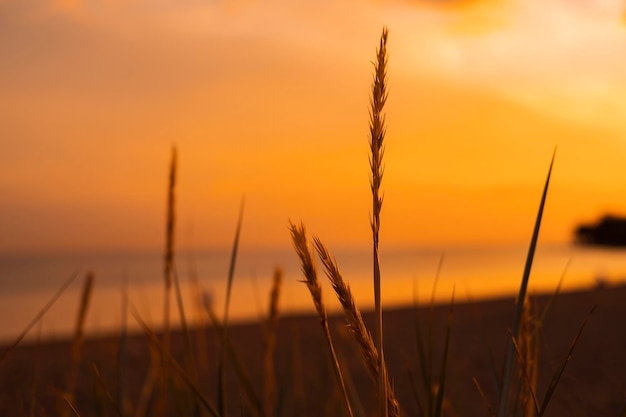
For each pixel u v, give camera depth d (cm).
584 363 621
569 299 1520
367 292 2505
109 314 1839
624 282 2194
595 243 9462
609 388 443
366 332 81
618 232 9169
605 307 1296
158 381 179
